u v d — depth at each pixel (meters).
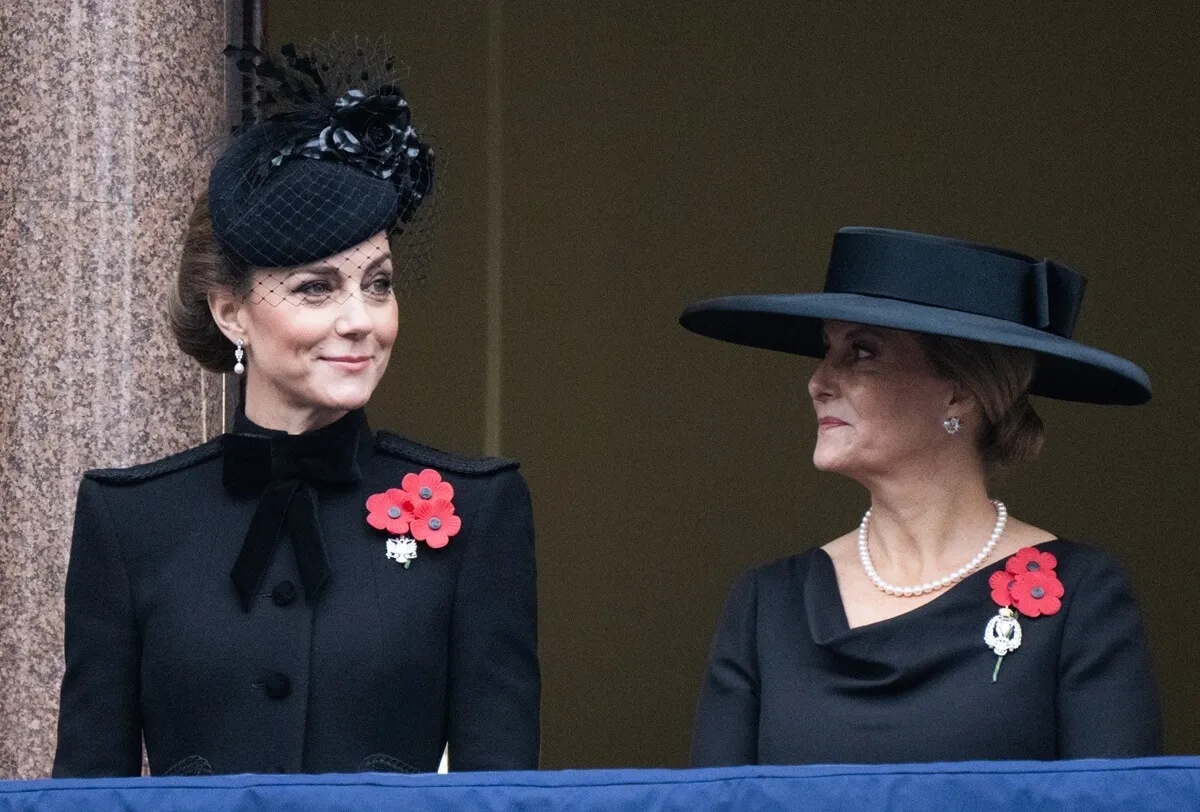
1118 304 37.72
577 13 38.34
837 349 13.05
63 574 17.48
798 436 38.03
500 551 11.90
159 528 11.98
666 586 37.72
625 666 37.53
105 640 11.82
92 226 17.84
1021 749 12.07
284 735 11.42
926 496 12.89
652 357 38.16
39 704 17.34
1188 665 37.22
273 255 11.59
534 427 37.75
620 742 37.38
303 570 11.68
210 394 18.14
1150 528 37.50
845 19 38.41
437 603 11.71
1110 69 37.97
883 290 13.03
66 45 18.03
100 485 12.12
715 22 38.44
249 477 11.98
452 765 11.67
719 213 38.22
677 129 38.34
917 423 12.80
